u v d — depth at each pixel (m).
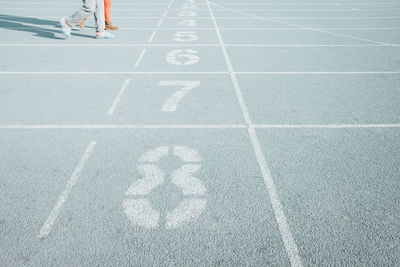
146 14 14.56
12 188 3.51
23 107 5.37
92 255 2.74
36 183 3.59
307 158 4.05
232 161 3.98
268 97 5.78
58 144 4.33
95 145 4.30
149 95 5.84
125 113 5.16
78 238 2.90
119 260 2.69
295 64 7.66
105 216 3.14
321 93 5.95
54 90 6.06
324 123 4.88
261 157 4.07
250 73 7.04
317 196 3.41
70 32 10.12
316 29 11.61
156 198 3.37
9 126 4.77
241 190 3.49
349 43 9.62
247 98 5.74
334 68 7.35
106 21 10.99
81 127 4.75
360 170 3.82
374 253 2.76
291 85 6.34
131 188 3.51
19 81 6.51
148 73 6.98
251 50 8.89
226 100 5.66
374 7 16.81
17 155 4.09
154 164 3.92
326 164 3.94
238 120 4.96
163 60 7.91
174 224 3.05
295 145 4.33
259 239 2.89
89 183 3.59
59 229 3.00
